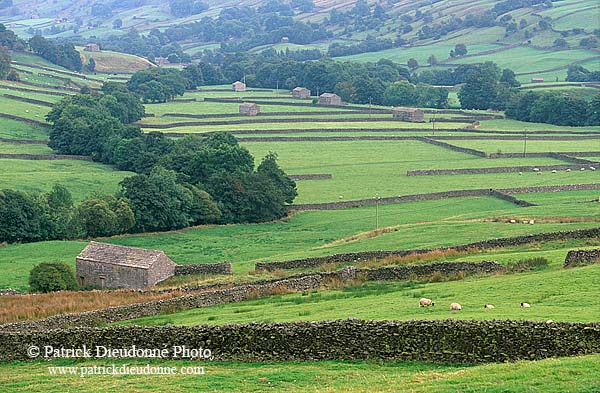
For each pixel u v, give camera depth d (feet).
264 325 150.30
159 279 311.27
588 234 285.64
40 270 299.99
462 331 138.92
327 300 216.95
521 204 537.24
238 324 153.48
